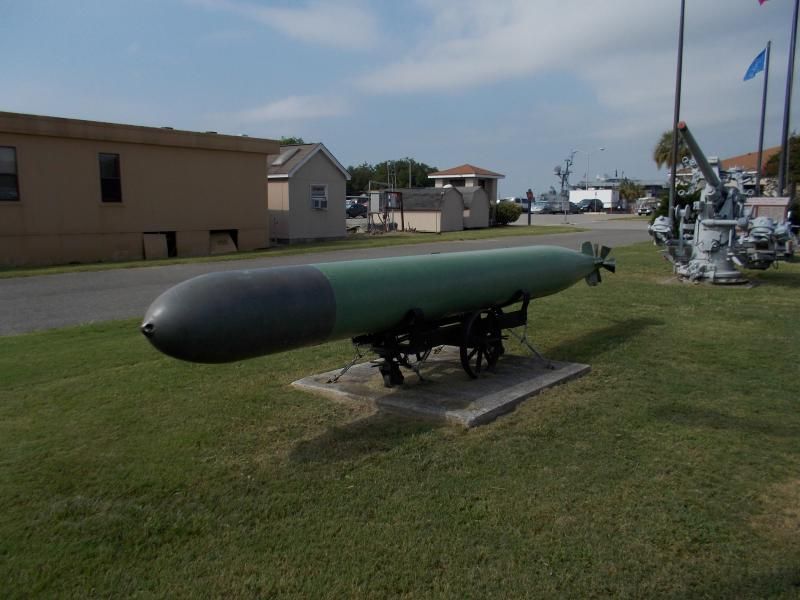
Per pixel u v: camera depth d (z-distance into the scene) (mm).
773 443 4879
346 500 4027
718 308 10617
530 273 6945
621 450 4738
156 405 5824
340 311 4844
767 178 35188
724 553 3430
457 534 3621
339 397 5996
